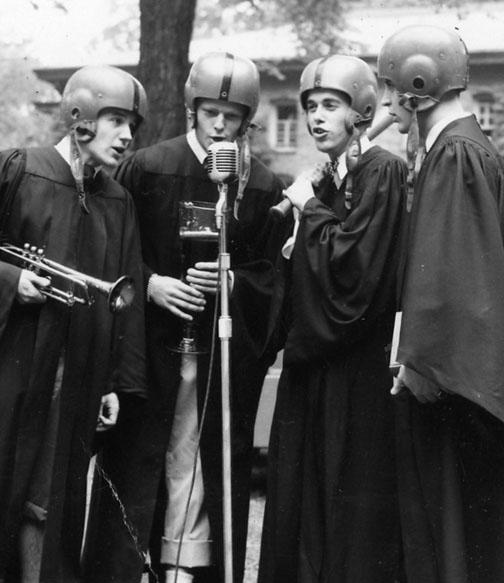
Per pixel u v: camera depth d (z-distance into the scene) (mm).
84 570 6734
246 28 21562
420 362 5590
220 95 6570
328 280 6172
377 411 6195
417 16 26031
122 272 6516
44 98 32438
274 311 6586
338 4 20516
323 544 6254
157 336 6766
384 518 6137
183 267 6824
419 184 5828
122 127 6348
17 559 6348
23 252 6238
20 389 6184
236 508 6828
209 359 6770
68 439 6316
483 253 5629
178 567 6742
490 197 5680
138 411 6730
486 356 5547
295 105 31672
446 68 5891
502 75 28734
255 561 8547
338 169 6441
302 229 6273
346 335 6168
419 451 5879
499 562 5824
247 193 6832
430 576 5840
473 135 5871
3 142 31672
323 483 6270
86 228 6383
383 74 6016
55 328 6254
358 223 6160
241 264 6898
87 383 6371
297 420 6422
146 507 6672
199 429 6512
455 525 5750
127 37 21281
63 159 6398
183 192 6793
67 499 6348
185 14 12023
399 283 5949
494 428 5828
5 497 6145
